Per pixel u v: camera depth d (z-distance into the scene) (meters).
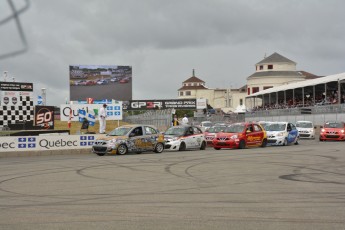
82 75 63.16
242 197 10.10
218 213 8.39
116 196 10.33
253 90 99.50
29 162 19.83
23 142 24.53
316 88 64.19
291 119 55.56
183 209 8.77
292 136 30.52
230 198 9.98
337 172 14.62
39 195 10.56
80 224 7.57
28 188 11.68
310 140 38.09
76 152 26.09
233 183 12.32
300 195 10.34
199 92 120.69
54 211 8.66
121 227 7.34
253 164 17.25
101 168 16.42
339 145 29.02
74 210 8.75
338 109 46.25
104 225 7.49
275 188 11.39
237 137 27.02
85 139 26.48
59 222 7.73
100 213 8.45
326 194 10.47
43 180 13.27
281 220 7.79
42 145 25.08
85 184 12.30
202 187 11.63
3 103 33.75
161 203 9.42
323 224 7.50
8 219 7.99
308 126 40.97
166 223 7.60
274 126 30.45
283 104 69.00
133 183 12.42
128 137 23.89
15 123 33.69
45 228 7.32
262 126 30.28
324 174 14.13
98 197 10.21
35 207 9.09
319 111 50.03
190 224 7.52
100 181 12.88
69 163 18.73
